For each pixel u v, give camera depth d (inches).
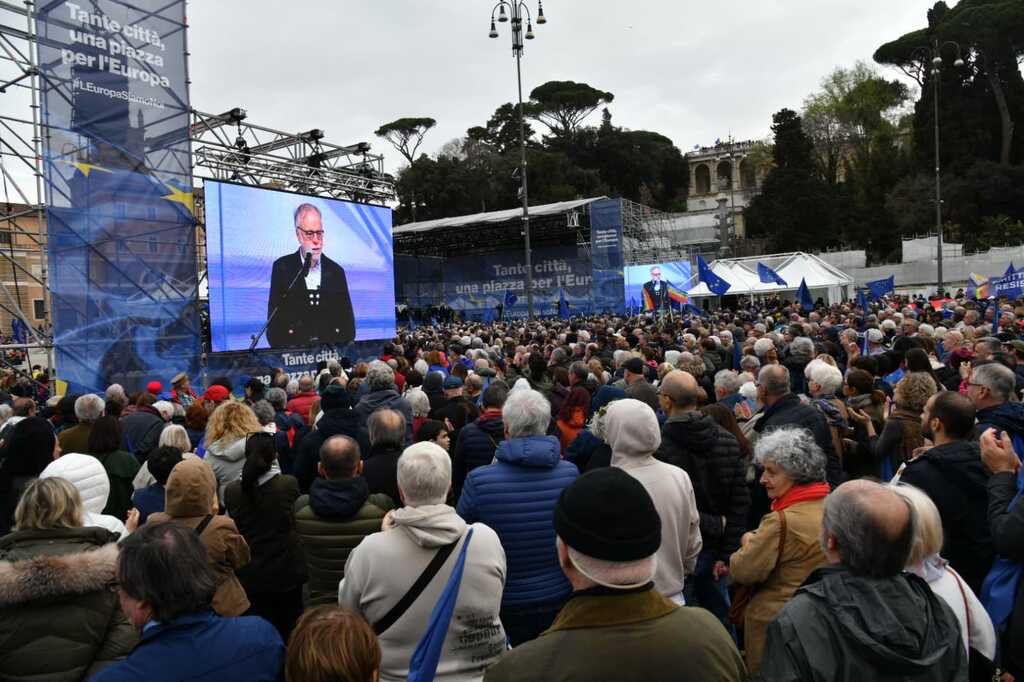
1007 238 1945.1
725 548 152.2
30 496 107.0
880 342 368.2
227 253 631.8
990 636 88.3
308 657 67.4
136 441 233.5
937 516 90.5
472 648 105.0
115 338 471.5
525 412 136.6
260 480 156.1
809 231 2284.7
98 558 93.7
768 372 193.2
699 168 3553.2
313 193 756.6
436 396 274.1
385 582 104.2
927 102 2262.6
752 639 117.4
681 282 1477.6
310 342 697.6
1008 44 2172.7
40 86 442.6
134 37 483.8
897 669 70.9
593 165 2765.7
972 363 252.5
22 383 442.3
